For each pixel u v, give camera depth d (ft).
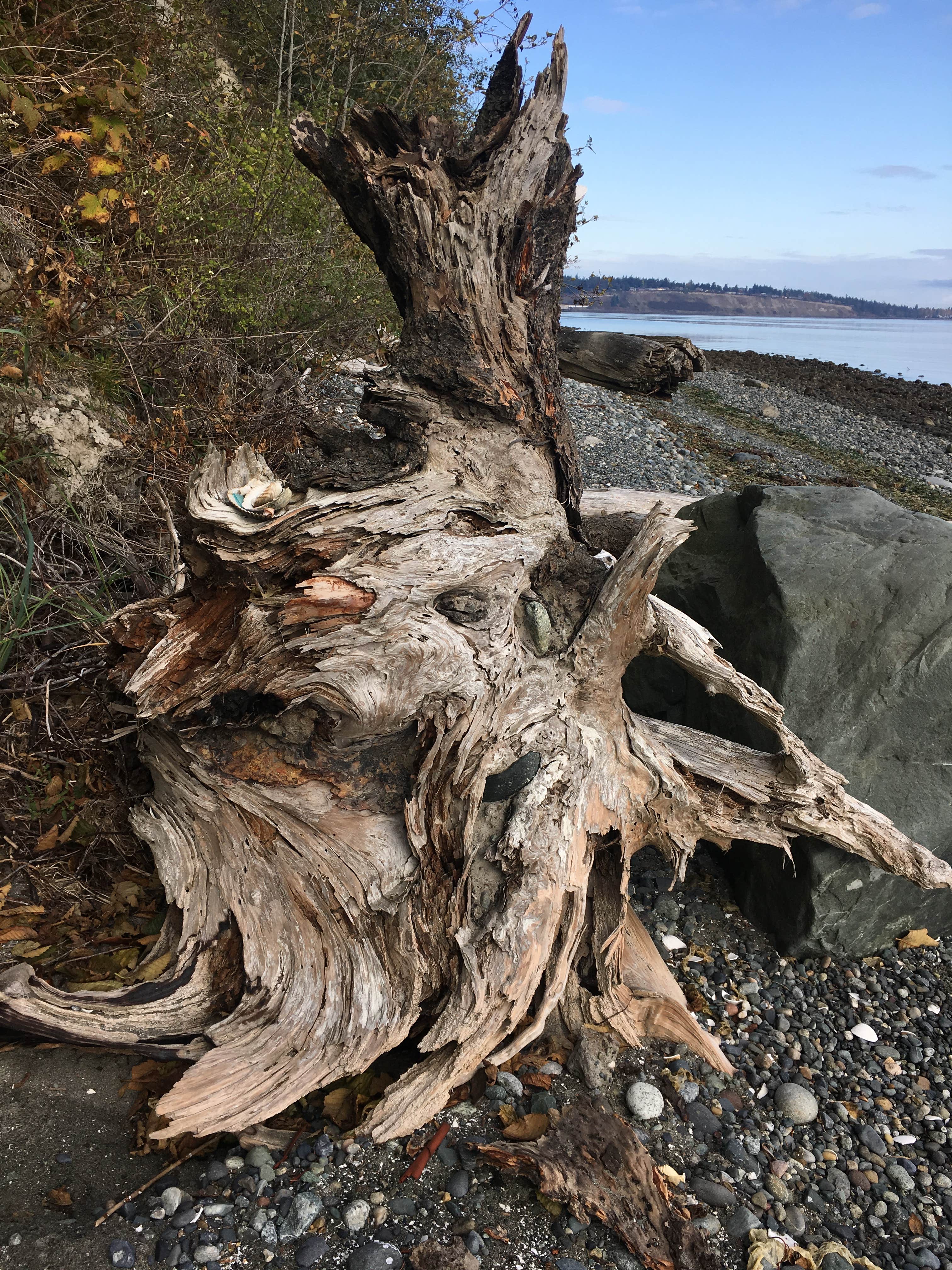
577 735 9.49
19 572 11.29
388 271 10.14
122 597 11.93
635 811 9.84
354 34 28.71
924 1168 8.43
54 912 9.49
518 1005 8.12
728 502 13.94
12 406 12.38
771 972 10.87
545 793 9.02
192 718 8.37
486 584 9.00
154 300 16.57
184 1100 7.16
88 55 15.64
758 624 11.87
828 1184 8.04
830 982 10.84
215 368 16.37
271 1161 7.46
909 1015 10.47
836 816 10.09
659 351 12.32
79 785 10.43
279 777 8.70
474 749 8.74
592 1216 7.19
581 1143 7.61
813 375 69.56
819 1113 8.87
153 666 8.11
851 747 11.03
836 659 11.18
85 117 13.91
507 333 9.70
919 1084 9.48
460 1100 8.23
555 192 10.01
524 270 9.98
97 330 14.42
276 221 19.47
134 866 10.09
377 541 8.47
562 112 9.78
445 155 9.55
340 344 21.71
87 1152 7.38
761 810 10.20
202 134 18.71
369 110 9.80
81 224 14.96
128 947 9.21
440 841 8.69
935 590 11.19
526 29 9.13
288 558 8.12
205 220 17.67
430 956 8.43
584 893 8.96
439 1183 7.39
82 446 12.96
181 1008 8.21
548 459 10.36
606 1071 8.70
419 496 8.84
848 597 11.34
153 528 13.02
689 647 10.08
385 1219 7.02
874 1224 7.74
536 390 10.00
